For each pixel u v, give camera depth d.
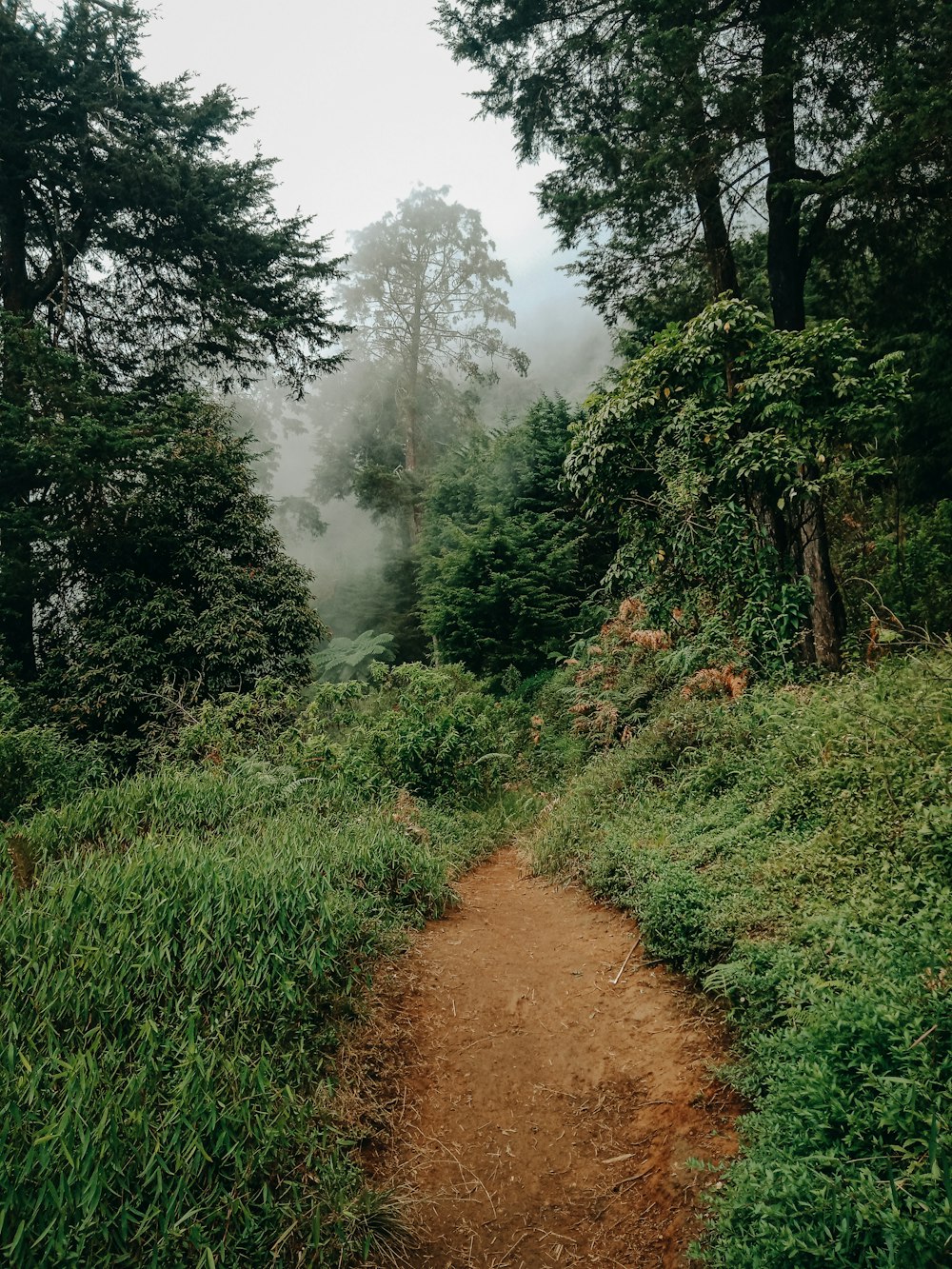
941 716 3.93
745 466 7.20
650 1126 2.89
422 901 5.09
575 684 10.16
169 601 12.21
